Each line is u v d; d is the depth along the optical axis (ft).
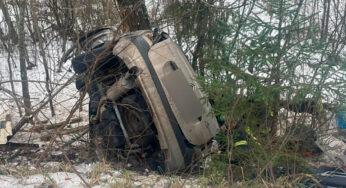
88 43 18.12
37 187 12.37
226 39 16.20
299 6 14.15
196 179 14.12
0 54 25.93
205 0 19.29
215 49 15.90
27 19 23.94
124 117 16.61
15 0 23.34
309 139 15.33
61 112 24.86
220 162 14.44
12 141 19.74
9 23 23.62
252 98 14.11
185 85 15.19
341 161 14.96
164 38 16.40
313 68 14.19
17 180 13.08
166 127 14.97
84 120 24.11
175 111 14.97
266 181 13.17
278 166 14.39
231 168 13.79
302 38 14.17
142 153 16.30
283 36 14.10
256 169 13.84
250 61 14.05
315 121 15.01
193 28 20.06
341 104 14.58
